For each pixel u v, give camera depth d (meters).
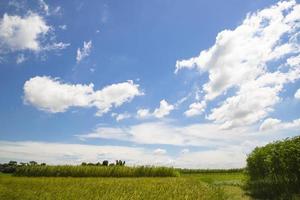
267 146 23.38
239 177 47.19
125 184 24.33
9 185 23.11
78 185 23.25
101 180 29.75
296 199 17.25
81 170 42.31
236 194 22.64
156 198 16.72
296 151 18.09
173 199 16.59
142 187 22.12
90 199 15.81
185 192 19.59
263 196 21.05
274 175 21.84
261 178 25.33
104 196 16.67
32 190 19.59
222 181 36.81
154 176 43.97
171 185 24.02
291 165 18.50
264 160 21.97
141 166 44.56
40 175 41.16
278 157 19.84
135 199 16.22
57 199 16.03
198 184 26.34
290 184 19.17
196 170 76.69
